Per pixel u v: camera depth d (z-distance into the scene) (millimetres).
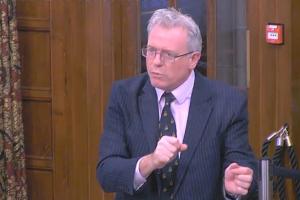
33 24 12875
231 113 7406
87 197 12875
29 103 13086
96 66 12523
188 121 7387
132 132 7484
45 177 13156
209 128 7348
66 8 12633
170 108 7477
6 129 12633
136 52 12445
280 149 8828
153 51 7148
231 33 12016
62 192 13055
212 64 12078
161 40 7059
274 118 11852
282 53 11711
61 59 12789
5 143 12656
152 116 7449
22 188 12953
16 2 12898
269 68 11797
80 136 12789
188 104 7504
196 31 7227
